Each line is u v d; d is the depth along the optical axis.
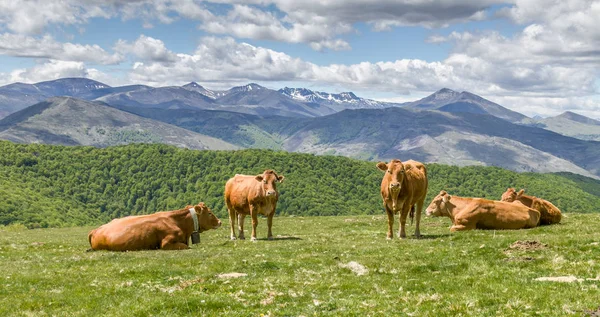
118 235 26.20
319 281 17.95
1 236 47.41
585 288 15.02
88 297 16.59
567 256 19.92
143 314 14.56
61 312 15.09
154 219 26.66
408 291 16.16
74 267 21.80
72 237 42.91
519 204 30.53
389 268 19.89
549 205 31.89
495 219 29.67
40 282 18.92
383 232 33.44
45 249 30.59
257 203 31.09
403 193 28.73
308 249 25.36
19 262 24.17
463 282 16.97
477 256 21.11
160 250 26.08
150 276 19.45
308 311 14.36
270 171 31.16
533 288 15.41
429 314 13.62
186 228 27.58
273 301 15.61
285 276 18.84
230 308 14.95
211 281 18.20
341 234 33.56
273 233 37.22
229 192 32.62
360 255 23.16
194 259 22.66
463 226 30.16
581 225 29.89
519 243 22.22
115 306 15.54
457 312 13.63
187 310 14.88
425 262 20.55
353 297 15.72
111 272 20.30
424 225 35.81
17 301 16.27
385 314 13.81
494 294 15.07
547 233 26.62
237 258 22.92
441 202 31.45
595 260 18.88
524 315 13.12
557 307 13.49
